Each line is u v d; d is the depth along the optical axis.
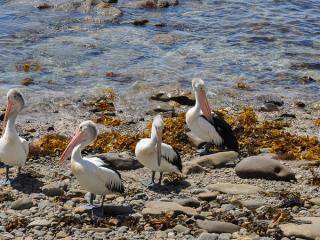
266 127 17.84
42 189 12.68
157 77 21.41
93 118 18.17
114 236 10.80
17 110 13.12
